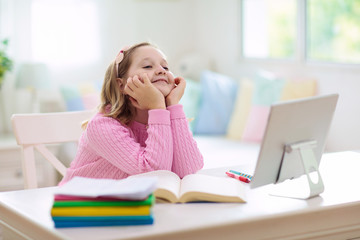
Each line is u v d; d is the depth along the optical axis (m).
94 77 4.65
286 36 4.20
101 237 1.30
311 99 1.63
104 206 1.38
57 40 4.51
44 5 4.44
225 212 1.49
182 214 1.48
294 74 4.00
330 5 3.75
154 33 4.84
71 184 1.50
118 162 1.83
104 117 1.92
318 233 1.53
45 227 1.41
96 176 1.89
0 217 1.70
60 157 4.05
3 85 4.30
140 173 1.80
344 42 3.67
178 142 1.91
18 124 2.21
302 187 1.75
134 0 4.73
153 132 1.85
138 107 1.95
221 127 4.30
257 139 3.95
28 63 4.05
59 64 4.53
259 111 3.96
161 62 2.00
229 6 4.59
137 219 1.38
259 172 1.59
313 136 1.69
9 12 4.29
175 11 4.91
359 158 2.20
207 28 4.87
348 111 3.53
